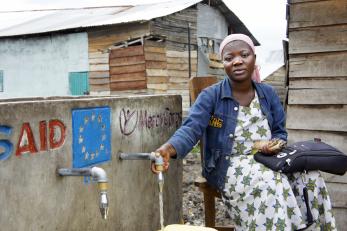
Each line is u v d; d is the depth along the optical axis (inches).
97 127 110.7
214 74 711.1
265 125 122.6
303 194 115.5
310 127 163.2
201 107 121.3
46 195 93.8
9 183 84.5
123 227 123.6
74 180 102.5
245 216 115.8
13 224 85.6
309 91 163.0
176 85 631.8
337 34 157.8
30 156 89.4
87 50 622.2
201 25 688.4
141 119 131.5
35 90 662.5
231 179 118.7
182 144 113.0
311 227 115.9
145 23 578.2
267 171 113.7
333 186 159.8
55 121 96.1
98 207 112.0
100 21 612.1
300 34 163.6
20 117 86.6
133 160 128.0
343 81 157.5
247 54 120.3
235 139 121.4
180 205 158.6
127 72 596.4
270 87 127.0
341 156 116.6
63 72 642.2
